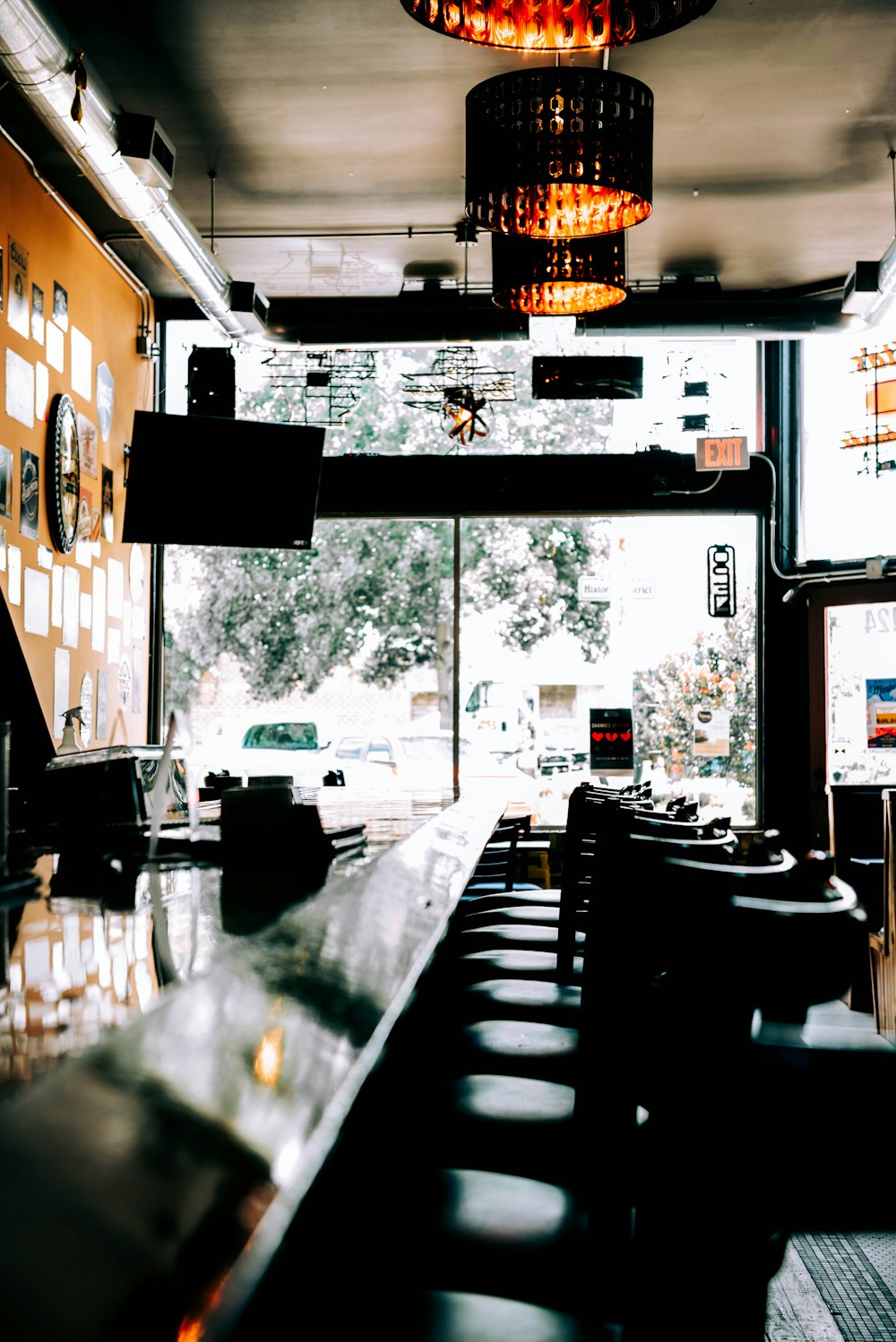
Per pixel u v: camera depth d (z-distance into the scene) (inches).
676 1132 54.4
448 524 305.0
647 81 193.5
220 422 247.0
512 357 302.5
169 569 308.7
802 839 288.2
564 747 301.6
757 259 273.3
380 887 75.8
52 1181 22.7
